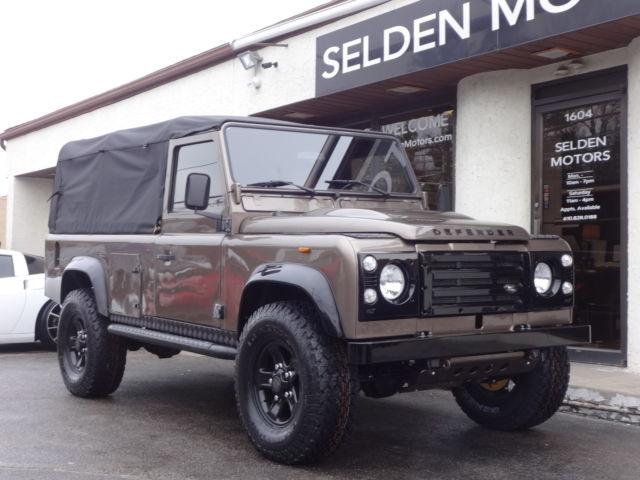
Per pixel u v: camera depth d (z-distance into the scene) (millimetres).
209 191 5402
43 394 6711
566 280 4996
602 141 7723
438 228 4484
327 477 4355
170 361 8797
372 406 6387
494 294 4645
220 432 5410
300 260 4496
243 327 5000
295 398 4523
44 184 18969
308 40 10211
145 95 13773
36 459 4645
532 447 5090
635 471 4559
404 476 4398
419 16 8195
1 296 9141
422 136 9727
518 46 7258
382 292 4211
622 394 5961
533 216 8266
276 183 5434
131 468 4496
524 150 8297
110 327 6199
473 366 4605
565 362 5258
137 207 6148
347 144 5965
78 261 6711
